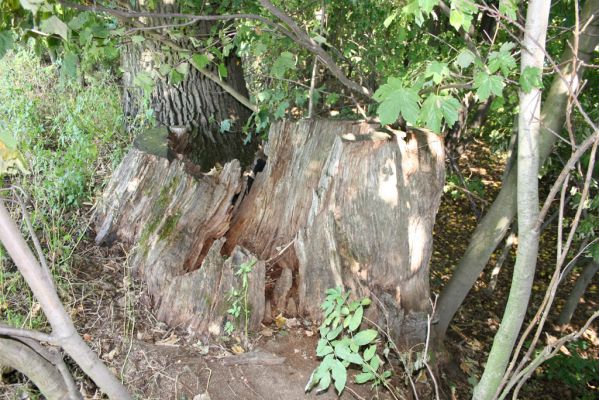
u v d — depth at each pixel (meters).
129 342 3.13
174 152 4.04
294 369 3.22
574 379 5.67
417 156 3.43
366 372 2.59
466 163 10.65
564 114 3.48
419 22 2.25
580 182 5.14
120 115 5.19
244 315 3.37
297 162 3.74
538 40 1.83
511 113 6.57
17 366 1.87
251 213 3.94
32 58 6.14
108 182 4.14
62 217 3.88
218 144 5.45
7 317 3.02
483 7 2.10
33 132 4.32
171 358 3.11
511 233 7.29
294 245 3.65
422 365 3.32
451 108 2.07
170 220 3.60
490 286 7.51
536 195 1.94
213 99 5.38
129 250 3.74
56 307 1.74
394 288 3.60
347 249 3.50
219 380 3.05
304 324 3.58
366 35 5.61
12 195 3.79
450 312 4.29
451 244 8.58
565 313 7.05
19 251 1.64
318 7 5.29
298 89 5.07
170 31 3.66
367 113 4.73
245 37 4.06
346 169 3.36
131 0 4.25
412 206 3.46
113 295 3.44
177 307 3.38
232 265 3.41
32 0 1.83
